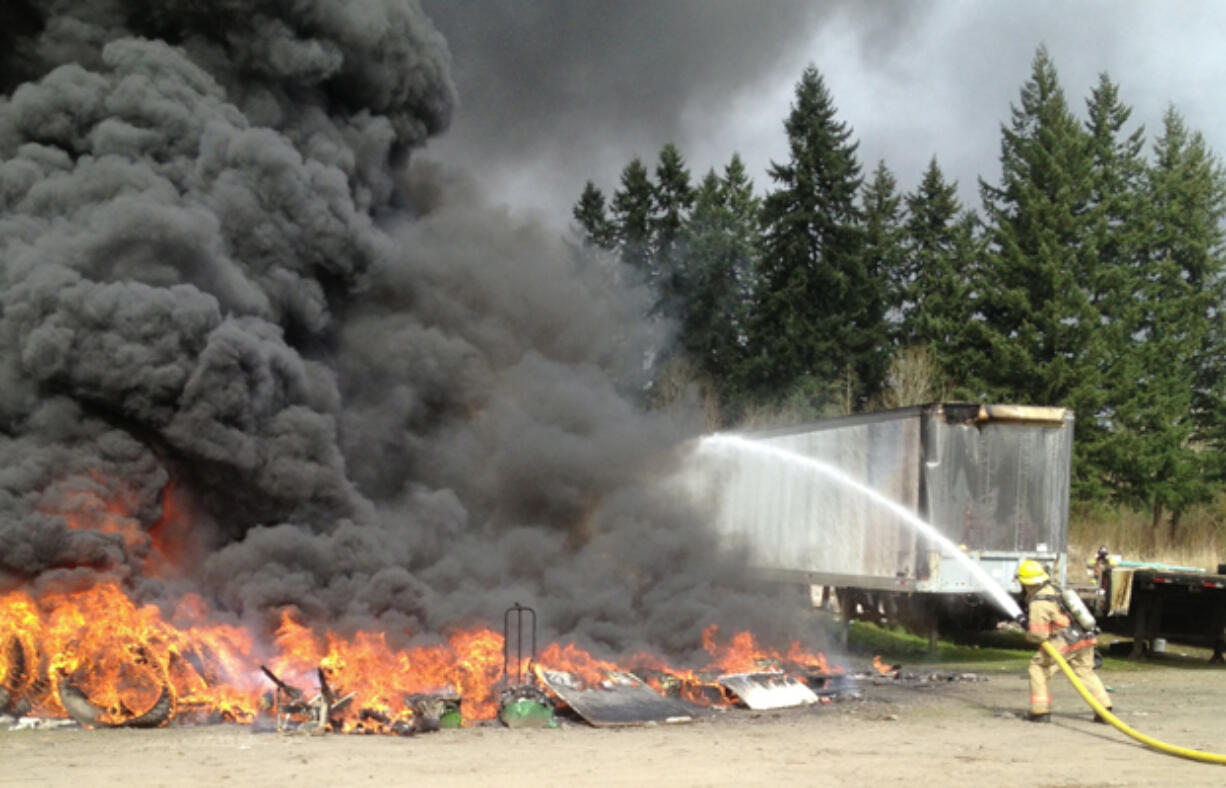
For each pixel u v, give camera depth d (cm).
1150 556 4003
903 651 1934
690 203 4625
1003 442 1692
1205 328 4525
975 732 1085
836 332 4228
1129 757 950
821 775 855
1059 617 1159
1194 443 4753
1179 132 4744
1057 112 4219
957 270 4675
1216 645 1873
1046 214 4097
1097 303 4156
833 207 4394
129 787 787
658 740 1033
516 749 973
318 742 1004
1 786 790
